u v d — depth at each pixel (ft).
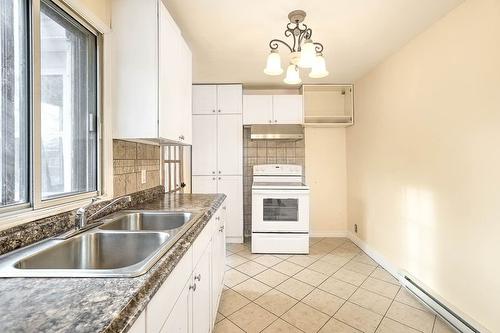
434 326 6.02
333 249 11.32
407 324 6.10
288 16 6.52
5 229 3.14
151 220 5.45
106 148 5.24
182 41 6.66
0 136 3.33
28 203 3.59
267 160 13.32
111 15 5.29
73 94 4.69
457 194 6.03
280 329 5.95
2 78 3.35
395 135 8.68
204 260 4.71
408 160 7.95
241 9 6.27
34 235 3.48
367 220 10.84
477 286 5.49
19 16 3.53
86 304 1.94
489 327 5.22
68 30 4.57
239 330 5.91
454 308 5.94
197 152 12.23
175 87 6.15
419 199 7.41
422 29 7.16
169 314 2.78
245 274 8.82
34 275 2.43
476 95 5.51
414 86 7.65
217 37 7.72
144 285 2.25
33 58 3.60
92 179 5.13
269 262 9.89
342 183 13.26
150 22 5.25
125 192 5.99
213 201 6.79
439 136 6.61
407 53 8.01
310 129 13.30
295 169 12.80
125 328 1.77
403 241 8.21
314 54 5.57
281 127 12.15
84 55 4.94
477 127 5.49
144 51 5.25
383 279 8.41
